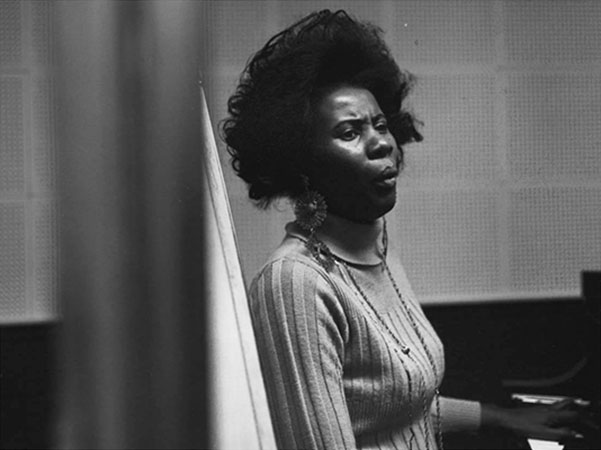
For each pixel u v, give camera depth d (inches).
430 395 64.9
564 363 141.3
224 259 25.2
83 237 9.1
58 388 9.2
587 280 106.0
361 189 64.0
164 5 9.2
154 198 9.2
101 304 9.1
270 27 135.0
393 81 68.8
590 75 144.9
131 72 9.1
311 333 58.4
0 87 131.3
